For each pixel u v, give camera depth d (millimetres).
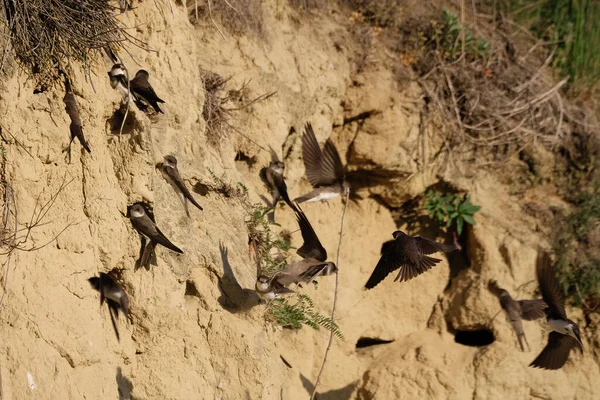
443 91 16047
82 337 9367
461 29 16422
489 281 15445
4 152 9211
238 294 11492
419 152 15586
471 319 15312
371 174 15430
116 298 9570
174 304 10609
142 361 10430
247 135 13227
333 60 14828
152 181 10297
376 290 15273
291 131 14070
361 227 15430
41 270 9219
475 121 16328
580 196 16719
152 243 9859
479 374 14789
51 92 9664
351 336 14695
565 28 18281
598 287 15750
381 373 14578
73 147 9750
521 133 16547
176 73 11594
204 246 11289
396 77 15594
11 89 9344
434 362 14766
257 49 13703
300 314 12586
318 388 13977
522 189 16469
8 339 8719
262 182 13344
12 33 9516
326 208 14852
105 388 9633
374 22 15969
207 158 11898
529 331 15062
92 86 9875
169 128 11312
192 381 10828
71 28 9867
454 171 15844
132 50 11102
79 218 9719
